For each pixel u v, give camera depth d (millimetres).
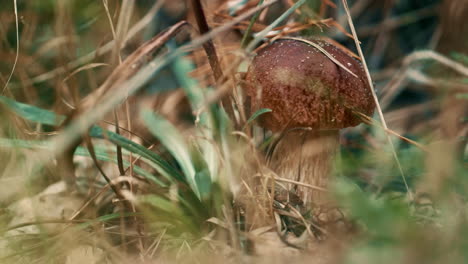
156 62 405
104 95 405
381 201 385
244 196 425
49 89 490
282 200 435
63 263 390
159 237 404
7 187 444
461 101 452
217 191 416
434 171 388
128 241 412
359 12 641
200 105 452
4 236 406
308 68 433
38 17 487
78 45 478
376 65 639
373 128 549
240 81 442
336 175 459
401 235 348
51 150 409
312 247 393
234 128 442
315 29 504
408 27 668
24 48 479
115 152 442
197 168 422
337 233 389
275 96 434
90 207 427
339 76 435
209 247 398
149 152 418
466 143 453
